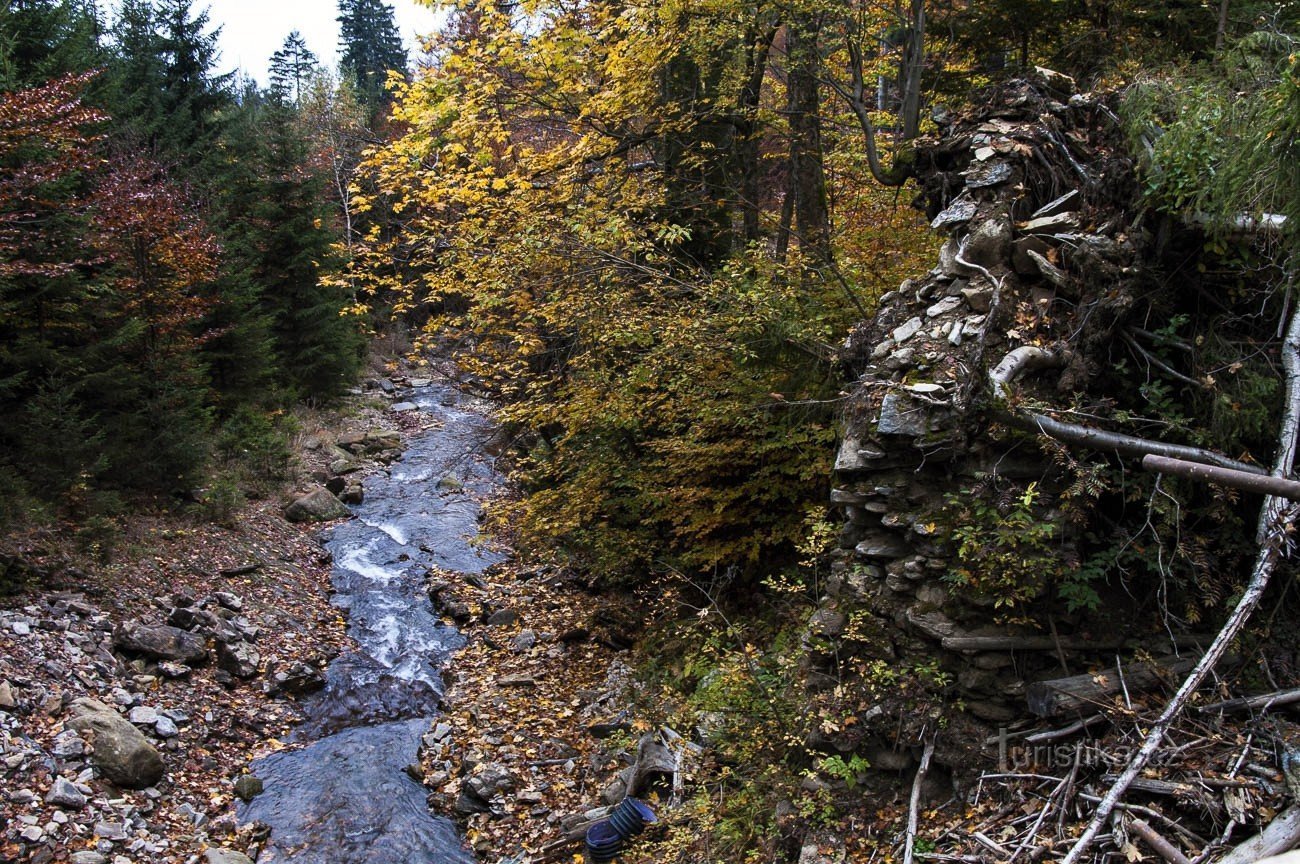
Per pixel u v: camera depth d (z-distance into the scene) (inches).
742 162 448.8
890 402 207.6
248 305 664.4
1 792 242.5
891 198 390.6
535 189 402.9
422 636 431.8
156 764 282.7
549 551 437.4
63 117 395.5
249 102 1257.4
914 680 199.6
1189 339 205.8
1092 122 239.8
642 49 376.5
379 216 768.9
